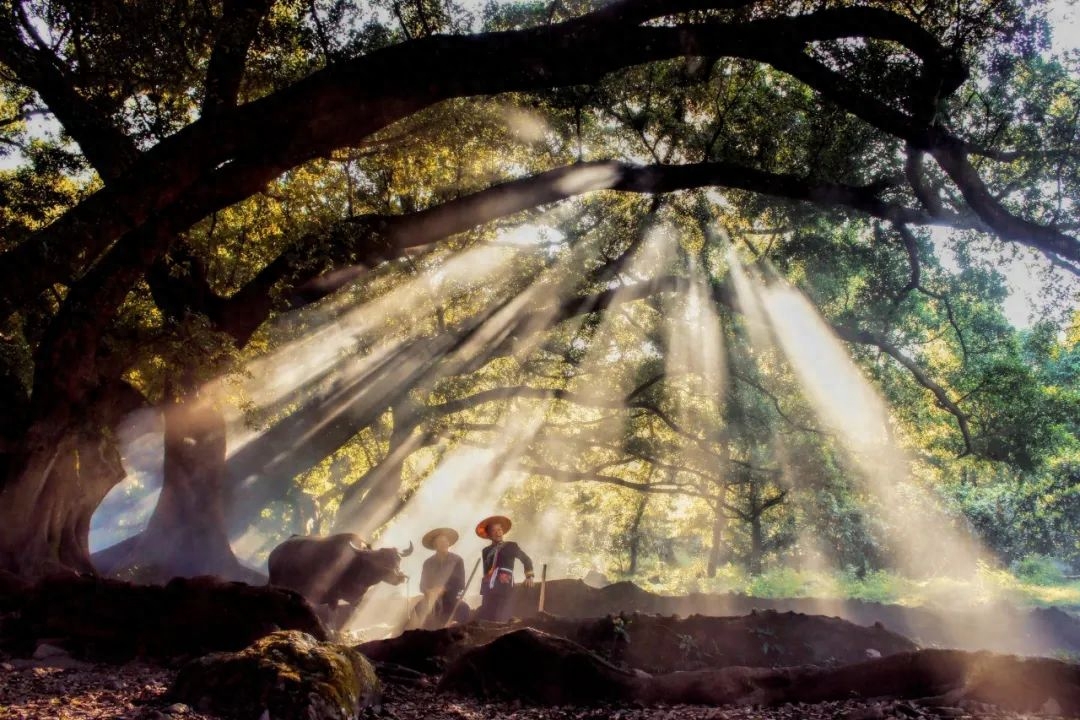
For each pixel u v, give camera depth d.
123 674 7.52
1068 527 36.41
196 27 13.78
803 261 24.98
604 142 22.78
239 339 16.22
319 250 15.95
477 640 8.36
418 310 23.86
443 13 15.21
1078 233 18.11
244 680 5.51
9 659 8.07
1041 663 5.99
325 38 14.23
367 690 6.14
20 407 12.66
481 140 19.45
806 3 16.50
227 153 12.30
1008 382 25.77
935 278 24.52
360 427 23.75
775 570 33.78
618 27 12.62
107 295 12.38
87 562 13.29
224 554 17.89
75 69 14.12
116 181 12.17
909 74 15.80
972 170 14.56
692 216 24.20
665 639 8.31
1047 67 18.69
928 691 6.27
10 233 13.21
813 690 6.50
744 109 21.28
